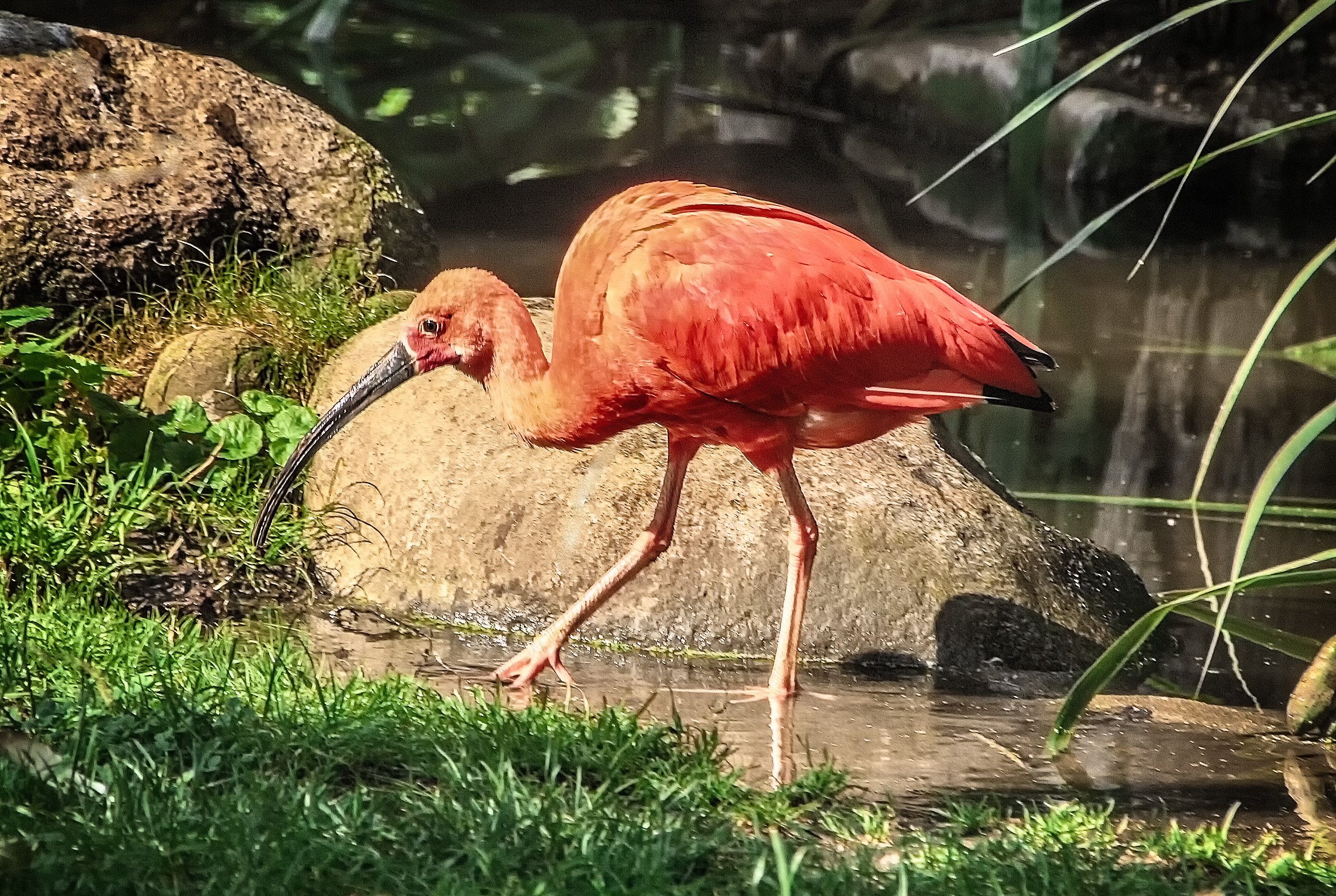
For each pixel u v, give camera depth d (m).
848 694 10.04
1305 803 8.36
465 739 7.76
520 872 6.47
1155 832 7.62
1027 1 20.59
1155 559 12.54
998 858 6.88
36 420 11.29
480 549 11.20
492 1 34.72
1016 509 11.92
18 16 13.70
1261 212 25.72
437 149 26.39
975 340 9.72
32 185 12.83
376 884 6.29
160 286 13.20
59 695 7.95
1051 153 26.11
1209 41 29.19
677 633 10.83
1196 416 15.95
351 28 33.06
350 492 11.77
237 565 11.16
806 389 9.60
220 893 6.08
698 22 35.81
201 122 13.80
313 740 7.62
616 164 26.08
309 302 13.27
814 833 7.55
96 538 10.52
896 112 29.86
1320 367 17.73
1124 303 20.03
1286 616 11.64
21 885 6.00
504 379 10.04
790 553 10.07
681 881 6.55
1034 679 10.55
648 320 9.44
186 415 11.88
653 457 11.59
